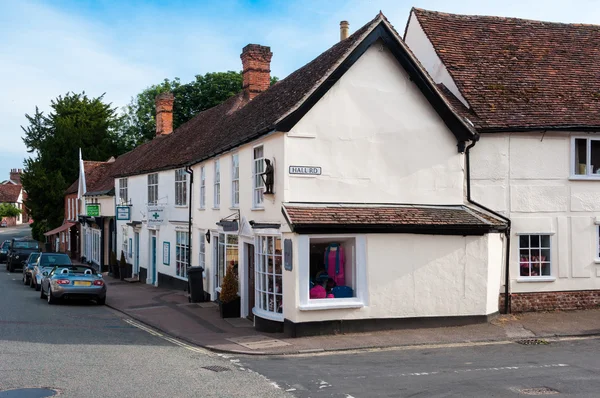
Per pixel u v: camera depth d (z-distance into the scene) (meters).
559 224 16.03
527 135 15.99
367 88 14.60
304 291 13.34
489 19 19.88
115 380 9.22
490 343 12.70
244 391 8.59
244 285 17.00
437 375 9.61
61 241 50.53
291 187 13.82
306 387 8.84
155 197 27.67
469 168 15.72
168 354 11.61
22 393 8.39
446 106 15.00
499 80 17.44
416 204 14.95
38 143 56.06
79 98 55.06
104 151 52.78
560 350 11.81
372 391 8.60
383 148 14.69
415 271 14.19
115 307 19.77
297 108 13.79
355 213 13.85
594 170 16.36
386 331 13.84
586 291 16.16
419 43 19.69
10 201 109.50
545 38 19.38
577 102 16.80
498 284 15.43
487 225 14.41
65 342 12.70
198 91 47.66
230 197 18.25
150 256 28.45
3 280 31.77
